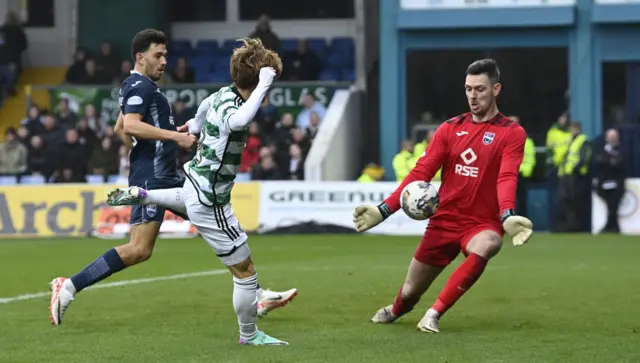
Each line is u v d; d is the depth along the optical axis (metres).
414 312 24.05
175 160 22.31
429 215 20.48
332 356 18.06
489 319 22.97
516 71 64.25
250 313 19.30
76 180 61.72
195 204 18.86
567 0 62.72
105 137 62.91
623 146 62.62
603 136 56.22
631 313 23.95
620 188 55.12
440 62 64.81
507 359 17.75
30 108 64.69
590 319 22.95
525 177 58.75
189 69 68.62
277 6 77.31
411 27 64.25
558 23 62.62
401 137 65.00
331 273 34.09
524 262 38.28
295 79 68.88
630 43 62.53
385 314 22.33
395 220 55.22
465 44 64.44
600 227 55.81
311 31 76.88
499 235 20.77
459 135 20.94
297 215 56.03
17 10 78.69
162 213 21.62
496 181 20.73
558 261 38.72
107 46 70.00
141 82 21.67
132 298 27.12
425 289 21.81
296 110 66.62
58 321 21.27
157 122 21.91
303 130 61.50
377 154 74.06
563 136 57.28
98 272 21.36
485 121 20.89
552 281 31.20
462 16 63.75
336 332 21.00
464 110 64.75
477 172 20.75
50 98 67.25
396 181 59.69
